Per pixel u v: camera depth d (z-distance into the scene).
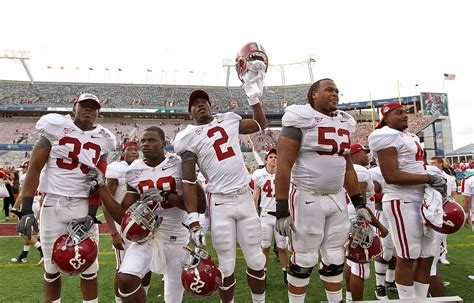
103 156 3.22
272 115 39.75
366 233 2.73
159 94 41.06
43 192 2.88
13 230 8.80
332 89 2.61
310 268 2.62
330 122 2.59
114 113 38.94
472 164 17.69
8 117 36.56
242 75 3.42
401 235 2.95
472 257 5.73
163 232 2.89
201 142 3.02
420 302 1.80
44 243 2.84
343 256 2.68
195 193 2.81
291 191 2.70
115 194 3.78
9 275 5.00
